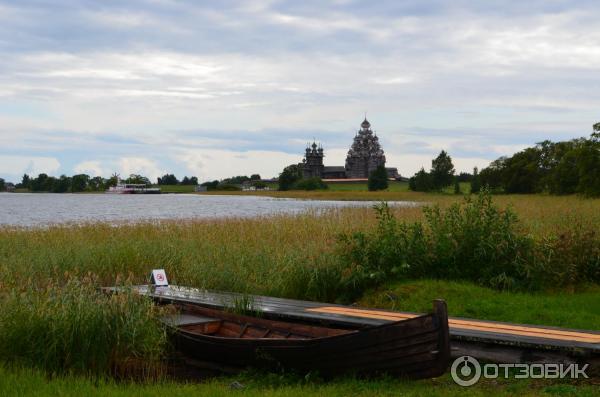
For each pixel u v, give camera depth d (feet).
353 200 429.79
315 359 35.65
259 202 426.51
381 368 33.94
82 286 43.42
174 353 42.68
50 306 40.11
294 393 31.91
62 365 38.09
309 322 43.24
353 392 32.04
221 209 293.02
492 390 32.42
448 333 32.19
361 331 34.24
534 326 40.27
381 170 639.35
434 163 469.57
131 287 44.55
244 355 38.29
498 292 58.95
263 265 65.26
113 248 72.02
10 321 38.81
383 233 66.18
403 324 33.14
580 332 38.24
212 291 55.26
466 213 65.82
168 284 58.54
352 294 62.44
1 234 89.86
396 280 62.85
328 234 80.12
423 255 63.52
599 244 65.57
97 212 277.64
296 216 107.04
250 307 46.91
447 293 57.93
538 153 353.72
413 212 110.42
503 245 61.77
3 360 37.55
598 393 30.99
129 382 37.01
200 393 31.94
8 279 59.52
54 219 213.66
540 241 64.44
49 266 66.90
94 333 38.40
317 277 62.34
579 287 61.46
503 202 147.74
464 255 63.05
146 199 588.09
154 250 71.61
